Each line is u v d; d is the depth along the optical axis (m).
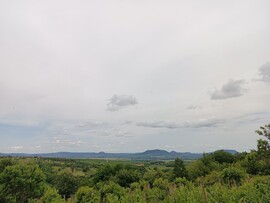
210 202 18.00
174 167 66.56
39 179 50.53
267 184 20.83
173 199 20.89
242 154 71.50
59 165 116.31
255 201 16.86
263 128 23.86
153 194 24.83
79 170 107.25
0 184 46.28
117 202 26.23
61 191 66.69
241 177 31.56
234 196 17.91
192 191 20.94
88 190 31.73
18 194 47.31
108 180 63.62
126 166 73.75
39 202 40.56
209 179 40.03
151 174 68.00
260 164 33.28
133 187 40.56
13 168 47.94
